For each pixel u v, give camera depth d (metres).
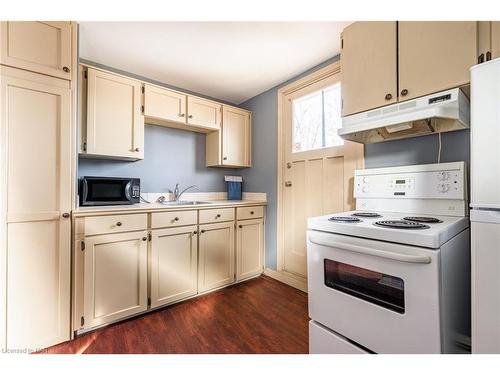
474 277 0.91
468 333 1.10
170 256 2.00
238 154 2.86
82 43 1.87
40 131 1.45
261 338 1.59
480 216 0.90
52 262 1.49
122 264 1.75
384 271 0.99
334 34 1.77
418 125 1.39
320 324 1.26
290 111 2.56
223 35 1.78
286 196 2.58
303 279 2.38
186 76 2.44
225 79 2.51
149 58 2.10
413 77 1.29
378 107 1.43
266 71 2.34
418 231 0.94
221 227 2.35
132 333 1.64
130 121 2.05
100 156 2.04
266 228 2.78
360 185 1.72
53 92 1.49
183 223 2.08
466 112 1.26
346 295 1.12
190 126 2.54
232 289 2.37
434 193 1.37
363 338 1.06
